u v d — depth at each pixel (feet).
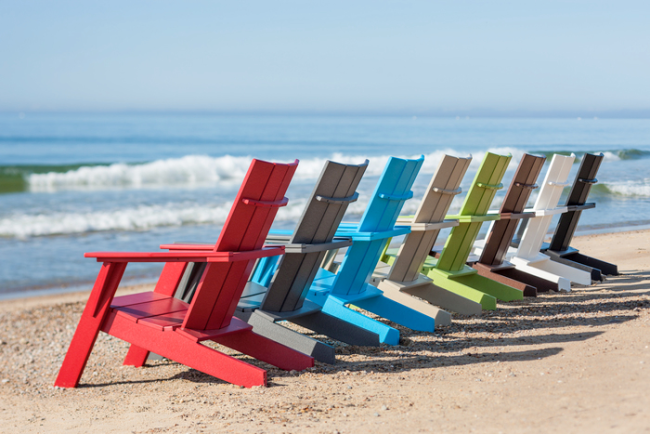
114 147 143.43
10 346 20.95
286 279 13.64
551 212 22.44
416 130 241.55
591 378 9.83
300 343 13.39
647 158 106.93
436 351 14.07
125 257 12.30
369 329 15.10
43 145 146.61
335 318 15.12
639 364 10.34
